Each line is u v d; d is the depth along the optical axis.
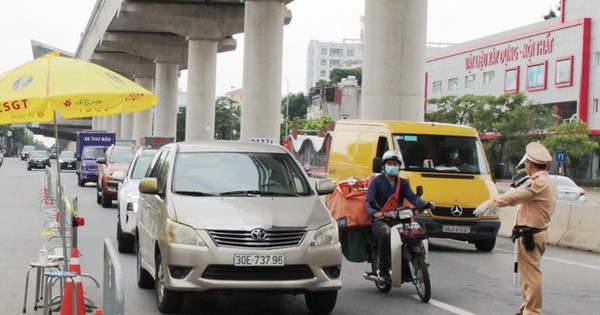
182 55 65.88
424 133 16.25
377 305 10.05
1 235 17.52
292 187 9.66
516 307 10.08
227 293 8.46
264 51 39.56
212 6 52.50
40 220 21.31
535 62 66.38
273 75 39.69
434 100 63.19
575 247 17.27
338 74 142.62
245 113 39.88
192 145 10.23
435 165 15.95
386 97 25.05
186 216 8.65
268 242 8.40
